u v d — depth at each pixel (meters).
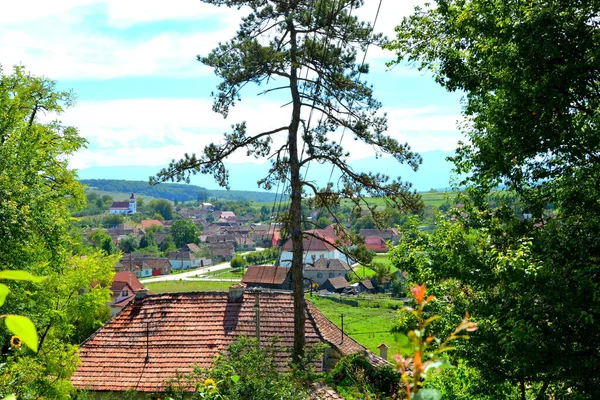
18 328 1.52
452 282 11.52
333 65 19.00
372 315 69.81
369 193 19.45
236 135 20.02
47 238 17.97
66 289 22.33
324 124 19.67
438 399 1.83
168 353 20.73
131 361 20.59
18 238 16.00
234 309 22.48
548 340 8.59
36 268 18.75
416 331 1.99
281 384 10.86
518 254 9.18
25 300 18.05
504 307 9.51
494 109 10.86
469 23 11.32
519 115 10.25
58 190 23.44
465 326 2.01
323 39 19.08
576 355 8.66
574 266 9.32
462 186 13.23
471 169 13.28
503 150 10.88
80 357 21.02
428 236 11.77
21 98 21.41
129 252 165.62
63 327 22.33
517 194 12.22
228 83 19.22
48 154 22.72
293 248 19.53
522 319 8.67
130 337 21.73
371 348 50.06
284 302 22.94
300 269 19.44
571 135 9.95
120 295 78.69
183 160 19.69
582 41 9.21
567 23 9.38
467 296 11.27
